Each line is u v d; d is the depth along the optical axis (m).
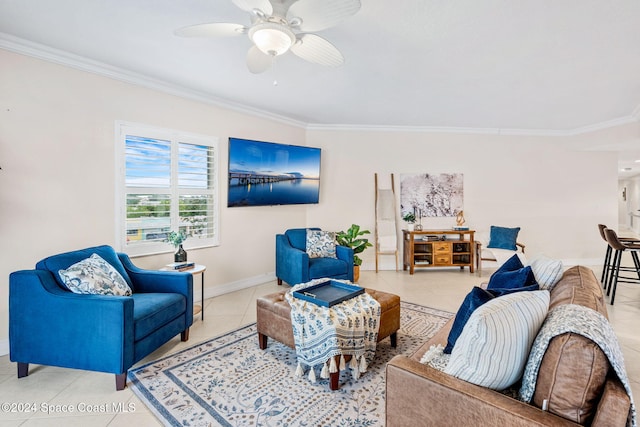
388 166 5.37
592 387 0.94
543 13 2.05
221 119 3.97
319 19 1.67
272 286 4.37
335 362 1.98
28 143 2.55
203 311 3.19
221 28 1.80
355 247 4.66
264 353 2.50
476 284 4.49
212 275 3.92
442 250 5.08
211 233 3.92
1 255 2.45
